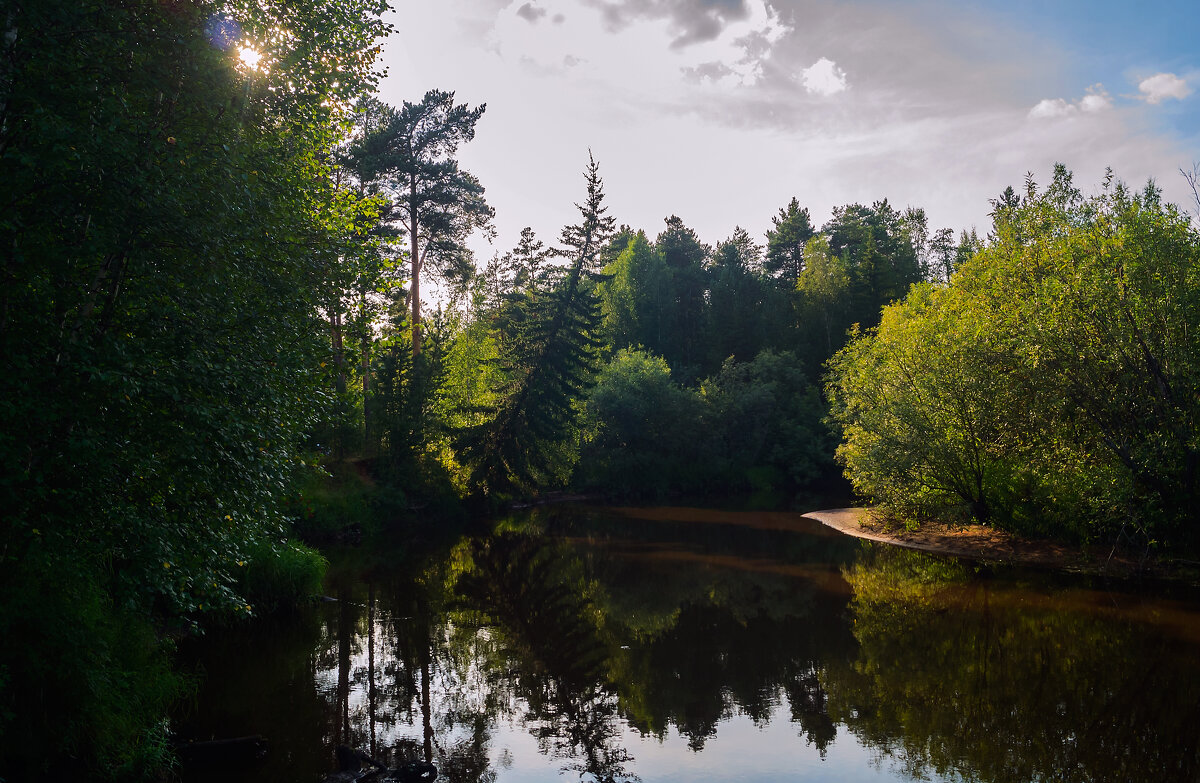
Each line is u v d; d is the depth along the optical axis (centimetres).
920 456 2420
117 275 805
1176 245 1917
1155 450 1811
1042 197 2306
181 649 1383
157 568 781
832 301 6166
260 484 877
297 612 1677
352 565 2339
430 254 3825
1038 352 1947
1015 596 1806
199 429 784
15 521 699
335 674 1288
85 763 791
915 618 1658
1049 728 1052
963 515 2589
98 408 754
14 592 762
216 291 845
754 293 6800
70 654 785
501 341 4453
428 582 2111
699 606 1844
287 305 917
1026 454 2169
